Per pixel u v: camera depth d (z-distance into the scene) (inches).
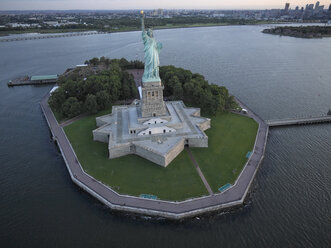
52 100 5206.7
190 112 4771.2
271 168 3597.4
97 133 4097.0
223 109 5007.4
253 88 6983.3
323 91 6678.2
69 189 3240.7
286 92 6658.5
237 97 6358.3
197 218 2763.3
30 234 2635.3
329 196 3088.1
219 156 3710.6
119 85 5994.1
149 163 3582.7
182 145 3853.3
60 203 3024.1
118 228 2679.6
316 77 7819.9
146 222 2731.3
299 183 3304.6
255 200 3024.1
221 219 2770.7
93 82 5684.1
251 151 3828.7
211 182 3181.6
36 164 3772.1
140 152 3718.0
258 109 5689.0
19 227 2719.0
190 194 2987.2
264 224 2723.9
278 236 2593.5
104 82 5836.6
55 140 4315.9
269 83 7367.1
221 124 4645.7
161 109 4158.5
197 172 3371.1
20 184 3363.7
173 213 2731.3
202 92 5187.0
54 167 3686.0
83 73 7465.6
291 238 2568.9
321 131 4692.4
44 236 2610.7
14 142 4399.6
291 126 4891.7
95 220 2778.1
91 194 3088.1
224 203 2851.9
